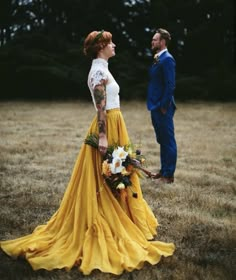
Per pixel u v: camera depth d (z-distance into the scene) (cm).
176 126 1133
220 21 2134
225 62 2164
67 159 722
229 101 1936
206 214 458
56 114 1410
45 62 2089
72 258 332
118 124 356
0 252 359
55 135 977
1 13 2381
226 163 706
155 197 515
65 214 359
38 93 2041
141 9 2302
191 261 347
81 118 1310
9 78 2031
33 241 354
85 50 353
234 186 564
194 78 2048
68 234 352
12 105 1717
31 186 555
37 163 694
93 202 342
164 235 399
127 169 348
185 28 2248
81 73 2044
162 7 2166
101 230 338
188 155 766
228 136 973
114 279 315
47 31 2378
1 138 922
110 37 349
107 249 332
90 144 348
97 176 350
